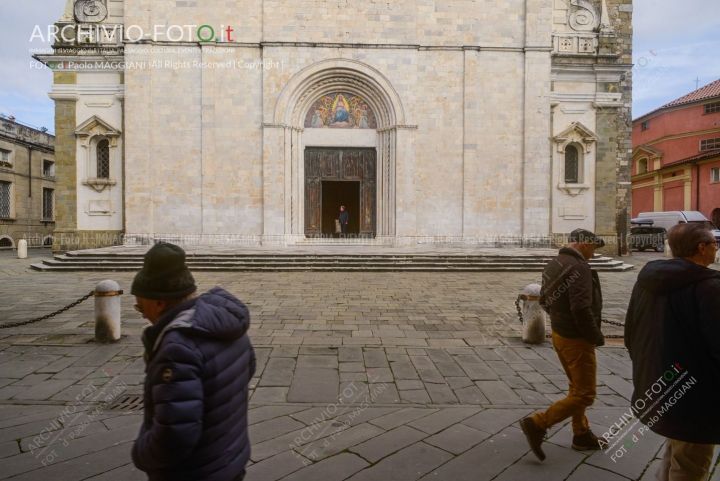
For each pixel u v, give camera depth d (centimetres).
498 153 2223
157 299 215
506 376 609
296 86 2167
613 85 2292
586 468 382
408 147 2191
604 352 714
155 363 197
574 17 2317
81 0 2191
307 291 1267
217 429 205
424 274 1644
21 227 3119
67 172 2197
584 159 2283
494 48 2206
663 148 3644
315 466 381
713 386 273
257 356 677
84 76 2195
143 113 2122
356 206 3048
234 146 2159
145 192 2125
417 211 2211
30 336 774
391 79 2184
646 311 299
